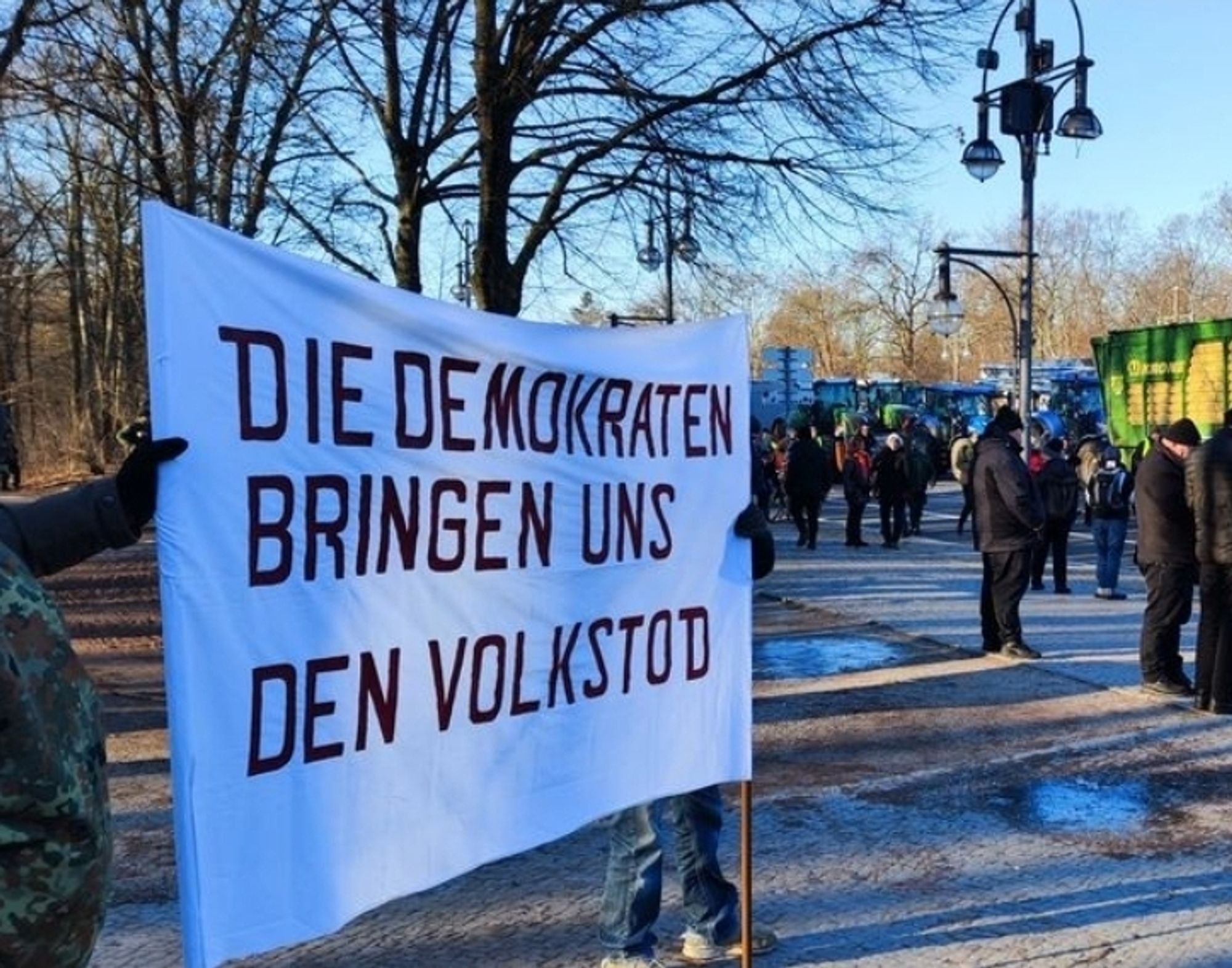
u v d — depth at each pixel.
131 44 9.97
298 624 2.68
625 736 3.53
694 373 3.72
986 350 86.19
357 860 2.82
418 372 2.96
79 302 35.81
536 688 3.28
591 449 3.43
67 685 1.74
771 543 3.97
